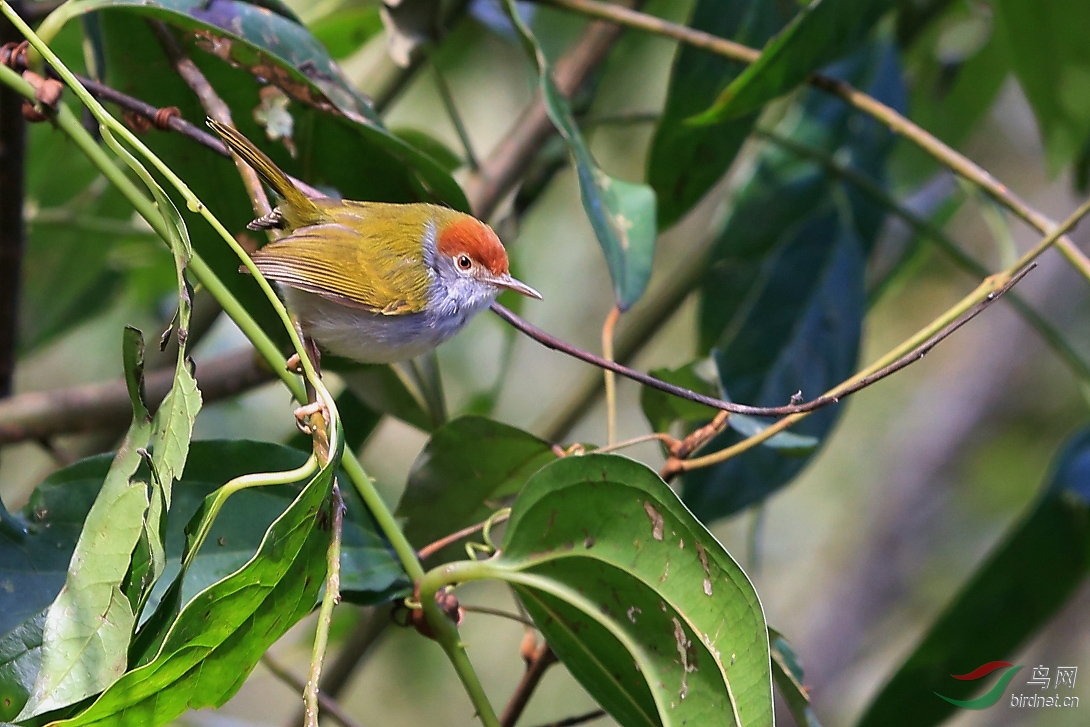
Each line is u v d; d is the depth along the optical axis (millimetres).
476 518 6227
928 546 14414
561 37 10891
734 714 4262
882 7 7422
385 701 13094
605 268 13391
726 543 14727
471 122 12492
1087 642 13406
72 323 9453
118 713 3939
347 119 5867
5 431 7254
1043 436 14977
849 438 15445
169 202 4355
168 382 7676
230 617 4066
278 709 13633
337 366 7109
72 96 8234
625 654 4875
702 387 6035
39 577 4535
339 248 6680
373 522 5469
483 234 7438
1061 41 8148
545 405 13523
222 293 4652
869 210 9070
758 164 9031
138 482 4223
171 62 5949
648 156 7695
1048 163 8805
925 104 10359
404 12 6871
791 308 8586
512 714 6051
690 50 7512
